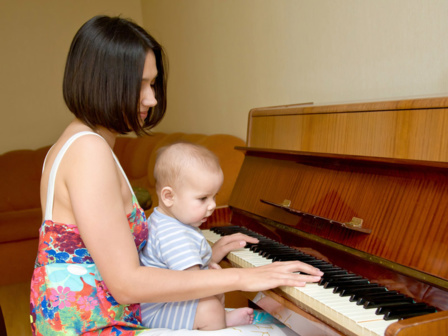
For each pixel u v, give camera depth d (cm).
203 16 380
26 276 415
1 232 408
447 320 94
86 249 128
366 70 218
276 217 183
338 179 159
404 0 193
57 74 570
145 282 120
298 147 189
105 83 126
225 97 360
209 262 160
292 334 141
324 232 157
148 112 153
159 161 150
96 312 127
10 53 548
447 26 177
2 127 554
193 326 138
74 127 132
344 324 111
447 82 180
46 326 127
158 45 137
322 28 241
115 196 120
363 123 158
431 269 119
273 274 131
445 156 130
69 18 567
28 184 523
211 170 146
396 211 134
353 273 142
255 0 299
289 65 272
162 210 153
